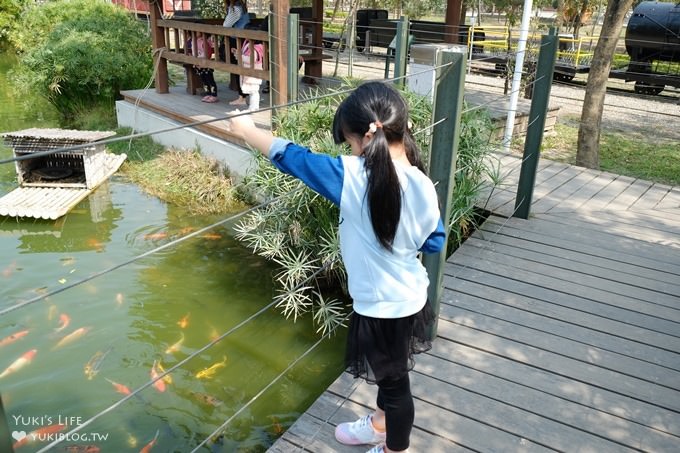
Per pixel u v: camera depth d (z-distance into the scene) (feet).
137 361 11.68
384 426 6.88
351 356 5.64
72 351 11.88
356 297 5.45
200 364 11.71
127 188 21.45
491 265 12.24
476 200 14.82
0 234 17.53
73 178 22.06
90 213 19.24
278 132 14.76
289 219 13.47
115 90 31.45
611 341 9.50
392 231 5.08
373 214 5.01
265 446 9.62
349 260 5.36
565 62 46.47
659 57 41.42
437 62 7.82
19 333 12.38
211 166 21.36
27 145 20.97
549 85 13.52
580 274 11.89
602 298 10.91
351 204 5.08
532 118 13.97
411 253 5.41
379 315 5.38
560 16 51.67
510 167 19.39
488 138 16.65
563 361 8.93
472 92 33.40
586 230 14.32
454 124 7.94
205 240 17.42
